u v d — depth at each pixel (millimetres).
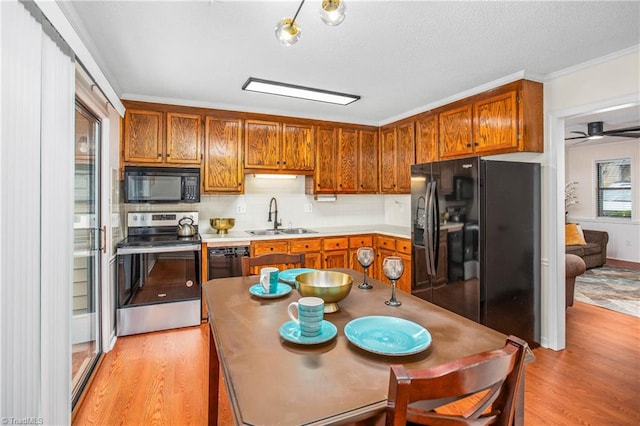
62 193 1497
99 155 2652
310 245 3883
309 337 1139
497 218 2693
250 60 2506
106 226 2697
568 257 3764
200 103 3533
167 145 3424
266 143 3865
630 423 1900
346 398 829
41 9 1252
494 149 2973
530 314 2875
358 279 2027
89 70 1885
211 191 3621
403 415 682
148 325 3127
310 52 2375
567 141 6523
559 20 1956
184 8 1834
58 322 1475
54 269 1434
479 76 2840
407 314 1422
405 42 2229
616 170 6703
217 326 1282
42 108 1332
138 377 2344
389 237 4027
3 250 1092
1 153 1067
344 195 4750
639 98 2305
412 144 3932
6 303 1111
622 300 4184
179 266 3256
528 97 2785
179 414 1956
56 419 1474
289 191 4379
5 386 1110
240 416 755
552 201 2857
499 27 2035
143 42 2217
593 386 2277
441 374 692
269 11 1862
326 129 4203
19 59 1148
